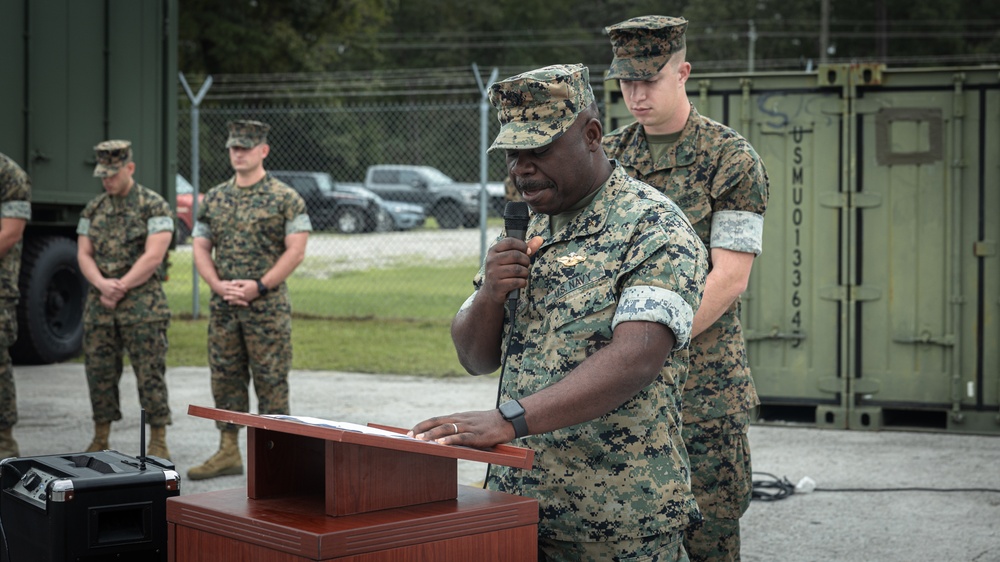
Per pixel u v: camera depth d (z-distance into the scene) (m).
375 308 13.01
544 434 2.36
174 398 8.01
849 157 6.84
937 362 6.82
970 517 4.99
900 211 6.82
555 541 2.35
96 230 6.01
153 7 10.38
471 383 8.70
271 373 5.76
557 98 2.21
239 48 28.39
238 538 2.08
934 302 6.80
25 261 9.41
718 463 3.25
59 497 2.51
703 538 3.27
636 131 3.40
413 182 22.89
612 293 2.27
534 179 2.27
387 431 2.23
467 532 2.11
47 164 9.15
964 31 42.44
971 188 6.71
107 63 9.79
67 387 8.54
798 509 5.14
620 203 2.32
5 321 5.86
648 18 3.22
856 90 6.81
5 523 2.76
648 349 2.15
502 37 44.56
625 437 2.31
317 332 11.31
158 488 2.63
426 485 2.16
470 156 29.02
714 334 3.25
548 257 2.36
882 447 6.46
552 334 2.32
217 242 5.87
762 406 7.36
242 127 5.79
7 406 5.92
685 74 3.27
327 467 2.06
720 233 3.18
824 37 38.28
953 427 6.84
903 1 42.28
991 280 6.71
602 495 2.31
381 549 2.00
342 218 20.89
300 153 27.75
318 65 30.41
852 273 6.89
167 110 10.57
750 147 3.22
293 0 29.38
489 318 2.40
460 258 17.45
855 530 4.80
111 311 5.91
